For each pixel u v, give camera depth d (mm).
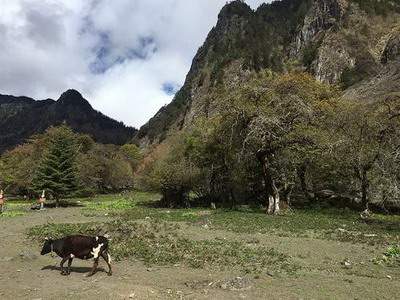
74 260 18766
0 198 46031
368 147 40000
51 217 39344
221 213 40625
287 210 42000
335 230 28906
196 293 13688
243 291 14000
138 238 23859
